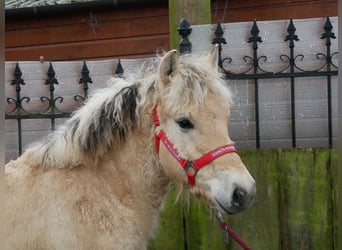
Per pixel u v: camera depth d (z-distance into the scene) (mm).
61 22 6816
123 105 2617
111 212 2576
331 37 3605
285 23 3736
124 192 2609
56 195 2553
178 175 2482
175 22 3799
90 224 2531
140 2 6457
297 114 3748
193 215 3754
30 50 6918
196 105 2404
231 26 3764
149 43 6633
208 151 2379
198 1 3736
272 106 3760
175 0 3781
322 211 3639
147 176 2625
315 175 3635
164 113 2488
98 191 2590
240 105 3771
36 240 2516
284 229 3713
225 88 2512
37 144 2766
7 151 3916
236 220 3742
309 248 3674
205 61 2555
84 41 6785
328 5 6180
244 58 3744
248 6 6320
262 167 3680
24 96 3918
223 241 3744
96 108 2629
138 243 2648
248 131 3783
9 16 6742
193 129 2412
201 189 2416
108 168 2621
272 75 3666
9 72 3918
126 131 2623
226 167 2342
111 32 6707
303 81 3723
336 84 3689
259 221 3711
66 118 3812
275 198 3684
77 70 3902
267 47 3748
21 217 2533
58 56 6855
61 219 2512
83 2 6520
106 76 3871
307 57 3721
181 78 2438
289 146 3766
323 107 3721
